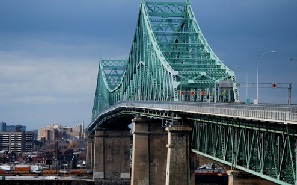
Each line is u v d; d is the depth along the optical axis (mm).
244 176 157375
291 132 122562
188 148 199750
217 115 156000
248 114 138250
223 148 160750
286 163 126125
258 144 137375
